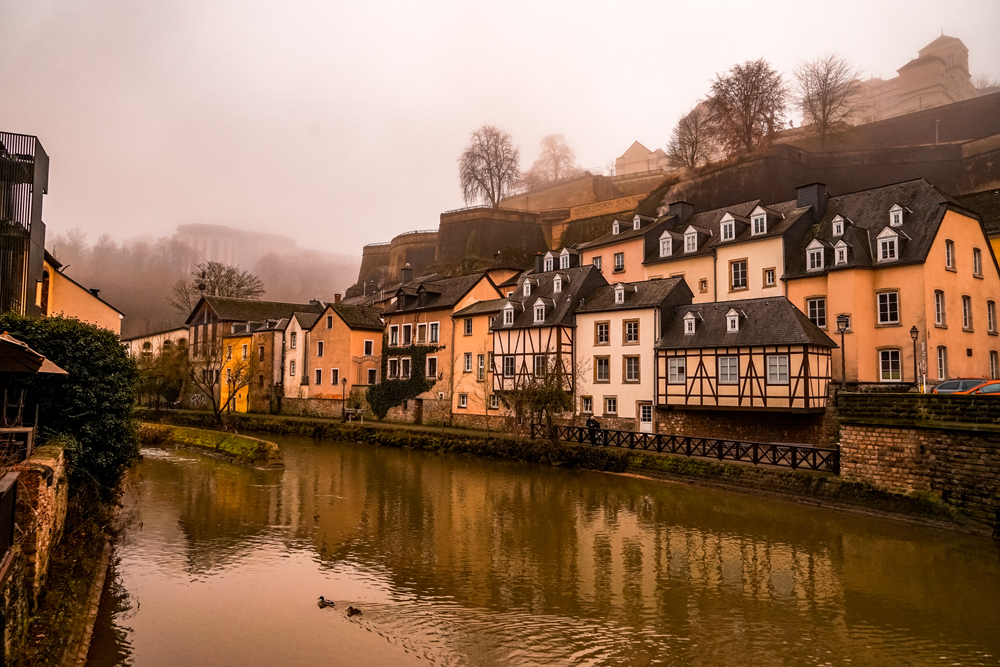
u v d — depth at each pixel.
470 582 13.52
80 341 15.07
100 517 15.48
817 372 25.41
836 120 61.50
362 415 42.84
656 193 56.53
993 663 10.09
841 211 31.83
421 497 21.75
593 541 16.50
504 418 34.31
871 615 11.87
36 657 8.19
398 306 46.22
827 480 19.84
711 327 28.27
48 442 13.02
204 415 46.78
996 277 31.34
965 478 16.91
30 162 19.81
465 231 70.25
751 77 54.50
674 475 24.11
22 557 8.38
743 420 26.75
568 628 11.24
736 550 15.76
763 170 47.94
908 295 26.91
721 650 10.44
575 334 34.38
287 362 53.56
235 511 19.48
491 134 80.25
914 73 74.94
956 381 22.91
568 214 67.94
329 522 18.31
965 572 14.10
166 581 13.20
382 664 9.83
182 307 75.38
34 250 20.14
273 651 10.18
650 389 30.30
